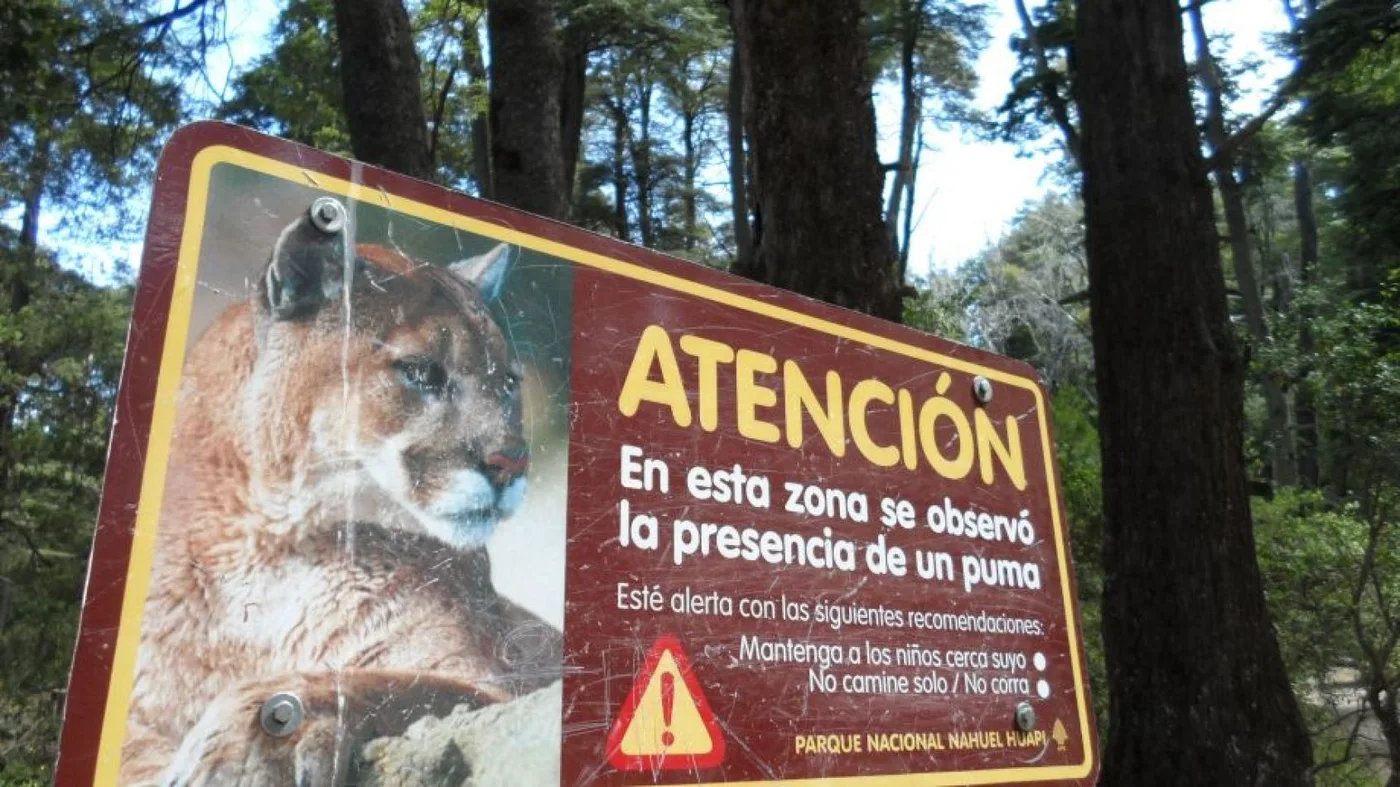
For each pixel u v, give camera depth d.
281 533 1.59
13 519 16.19
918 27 21.86
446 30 12.48
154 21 7.61
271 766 1.51
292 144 1.74
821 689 2.23
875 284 4.38
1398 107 17.39
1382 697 8.00
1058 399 11.30
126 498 1.46
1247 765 5.25
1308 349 9.55
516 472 1.89
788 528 2.29
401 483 1.74
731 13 4.94
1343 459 8.73
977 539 2.69
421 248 1.87
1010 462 2.87
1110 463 6.11
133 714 1.41
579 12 16.56
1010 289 31.61
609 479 2.02
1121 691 5.72
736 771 2.04
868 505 2.47
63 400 16.92
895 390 2.64
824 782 2.17
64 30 7.95
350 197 1.79
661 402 2.15
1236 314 28.88
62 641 15.32
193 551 1.50
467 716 1.71
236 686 1.50
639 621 1.98
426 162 5.82
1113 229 6.31
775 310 2.44
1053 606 2.82
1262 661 5.50
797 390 2.41
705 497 2.16
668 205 28.69
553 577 1.89
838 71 4.50
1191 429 5.82
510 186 6.04
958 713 2.48
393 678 1.65
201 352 1.57
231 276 1.63
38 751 13.77
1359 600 7.71
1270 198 36.75
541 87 6.14
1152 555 5.73
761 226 4.58
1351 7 13.06
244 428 1.59
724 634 2.10
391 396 1.76
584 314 2.08
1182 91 6.42
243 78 11.27
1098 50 6.61
